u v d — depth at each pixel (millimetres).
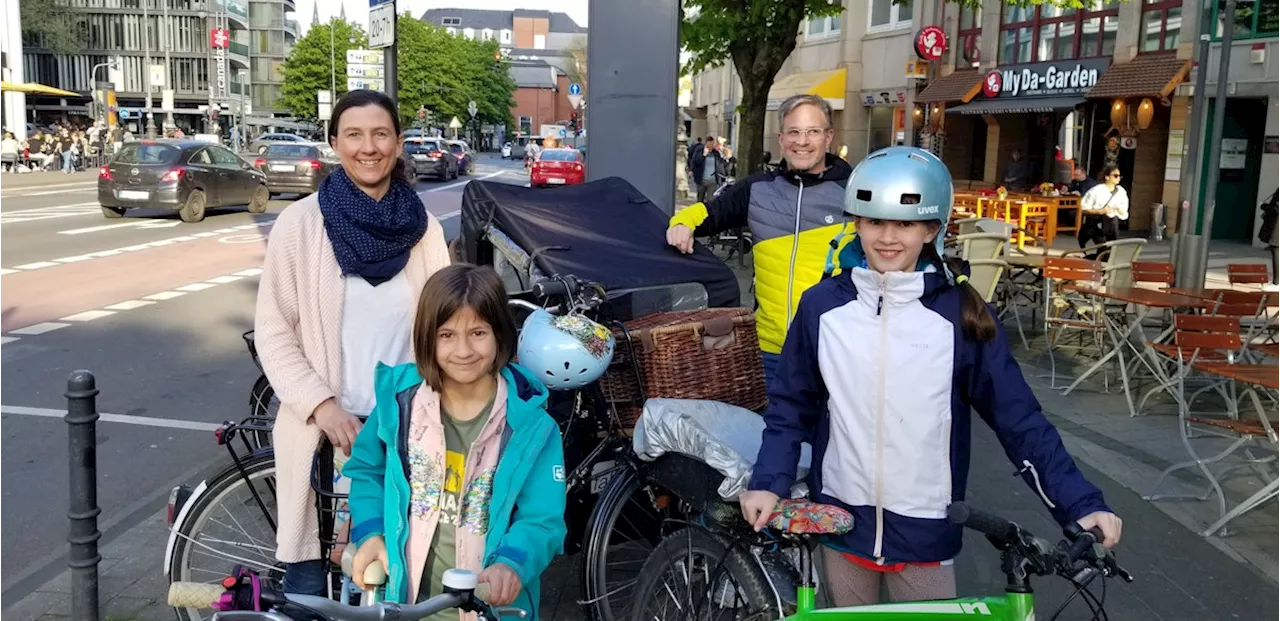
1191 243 10625
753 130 14812
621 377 3600
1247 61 17953
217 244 15961
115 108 45562
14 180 30734
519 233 4410
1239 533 5059
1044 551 2131
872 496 2529
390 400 2516
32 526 4973
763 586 2812
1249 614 4176
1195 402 7801
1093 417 7281
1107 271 9047
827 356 2543
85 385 3701
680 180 34938
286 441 3004
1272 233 14664
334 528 3129
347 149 2963
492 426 2473
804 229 4086
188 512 3422
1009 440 2502
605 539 3420
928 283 2449
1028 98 22891
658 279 4117
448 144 46344
